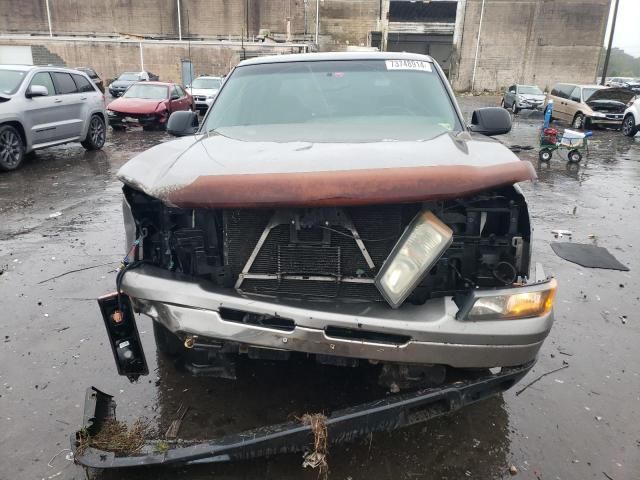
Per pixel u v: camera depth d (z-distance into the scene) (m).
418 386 2.46
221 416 2.68
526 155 13.00
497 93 44.44
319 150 2.55
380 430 2.25
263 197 2.12
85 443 2.32
